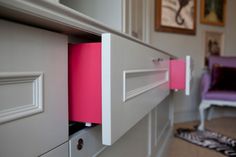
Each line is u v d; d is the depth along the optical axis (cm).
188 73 118
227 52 289
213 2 272
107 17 109
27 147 34
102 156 61
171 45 246
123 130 51
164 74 109
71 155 46
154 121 130
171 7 239
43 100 37
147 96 74
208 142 184
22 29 33
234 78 234
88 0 112
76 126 51
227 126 237
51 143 39
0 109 29
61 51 42
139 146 99
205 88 227
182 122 256
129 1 119
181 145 180
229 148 171
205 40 270
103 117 42
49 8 32
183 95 258
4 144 30
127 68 52
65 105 43
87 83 45
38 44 36
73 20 37
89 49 45
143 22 156
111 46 42
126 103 52
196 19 261
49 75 38
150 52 78
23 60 33
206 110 271
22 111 33
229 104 214
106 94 42
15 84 32
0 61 29
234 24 286
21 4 27
